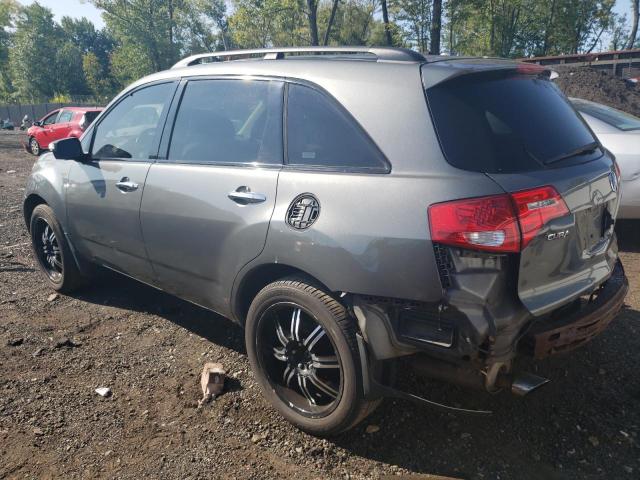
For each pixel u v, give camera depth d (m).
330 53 3.28
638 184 5.57
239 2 29.66
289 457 2.77
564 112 2.95
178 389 3.36
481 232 2.24
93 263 4.52
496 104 2.59
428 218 2.34
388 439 2.87
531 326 2.42
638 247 5.93
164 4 44.94
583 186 2.61
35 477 2.62
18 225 7.55
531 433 2.88
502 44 32.84
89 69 64.06
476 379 2.40
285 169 2.92
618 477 2.57
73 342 3.91
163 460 2.74
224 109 3.36
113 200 3.88
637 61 17.84
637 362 3.50
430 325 2.37
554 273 2.49
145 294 4.80
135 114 3.96
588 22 34.75
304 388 2.90
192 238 3.32
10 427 2.97
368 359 2.55
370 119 2.65
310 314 2.72
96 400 3.24
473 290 2.26
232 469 2.68
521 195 2.29
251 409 3.15
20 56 65.44
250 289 3.17
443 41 34.41
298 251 2.70
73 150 4.13
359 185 2.58
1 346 3.83
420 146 2.48
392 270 2.40
